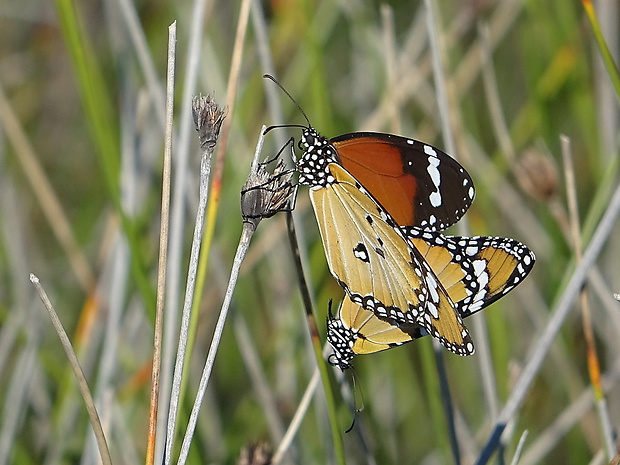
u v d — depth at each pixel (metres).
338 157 0.87
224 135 0.85
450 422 0.88
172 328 0.87
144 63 0.91
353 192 0.86
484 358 0.90
